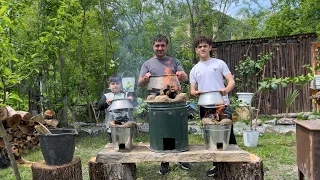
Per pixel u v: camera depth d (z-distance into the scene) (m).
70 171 2.63
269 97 8.18
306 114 7.69
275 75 8.12
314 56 8.00
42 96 6.07
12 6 2.99
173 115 2.78
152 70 3.44
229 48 8.30
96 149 5.25
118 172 2.80
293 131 6.20
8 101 2.63
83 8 6.43
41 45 3.93
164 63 3.48
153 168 3.99
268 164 4.06
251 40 8.15
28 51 3.87
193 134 6.25
